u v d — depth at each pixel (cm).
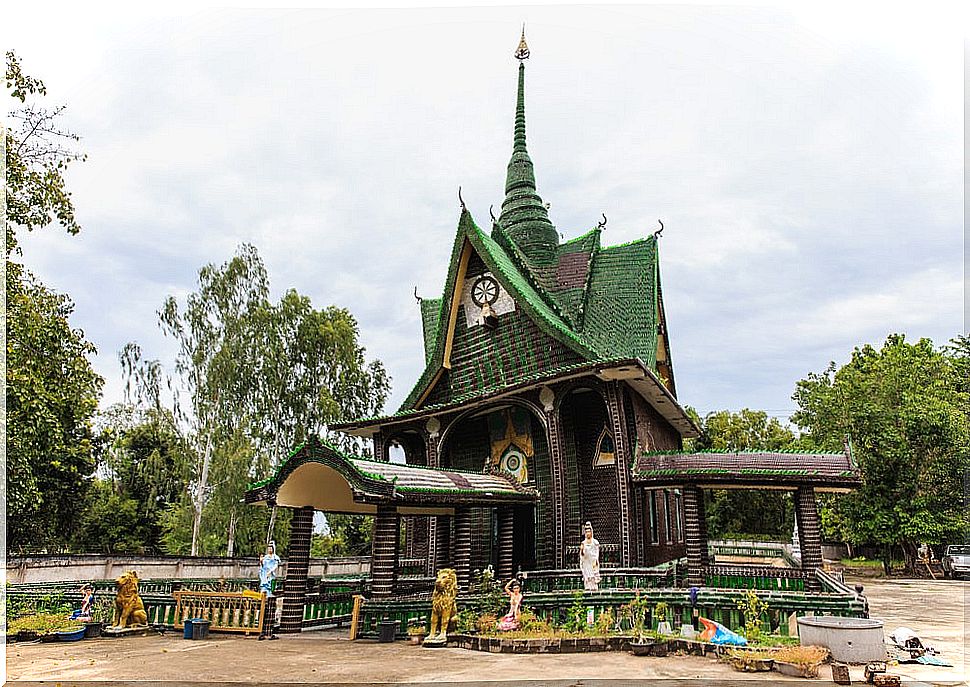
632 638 1119
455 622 1241
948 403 3778
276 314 3928
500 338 2262
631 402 2006
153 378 3728
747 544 3888
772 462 1616
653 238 2539
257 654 1105
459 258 2369
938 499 3547
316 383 3991
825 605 1216
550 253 2727
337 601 1603
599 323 2408
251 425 3700
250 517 3741
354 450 4028
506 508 1869
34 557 2319
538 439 2119
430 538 2164
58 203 1770
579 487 2028
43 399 1803
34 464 1997
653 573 1644
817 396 4250
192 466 3631
